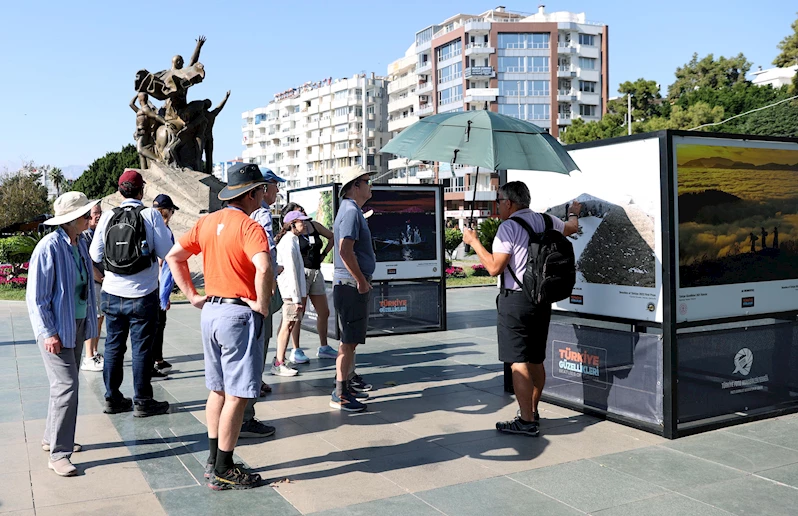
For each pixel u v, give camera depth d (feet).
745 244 17.19
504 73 251.60
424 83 292.81
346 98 357.00
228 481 13.14
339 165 365.81
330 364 26.13
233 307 12.84
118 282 18.35
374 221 32.65
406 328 33.68
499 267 16.08
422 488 13.15
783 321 18.22
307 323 35.94
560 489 13.01
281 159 432.66
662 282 16.02
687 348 16.44
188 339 32.76
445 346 30.07
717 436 16.31
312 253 26.94
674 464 14.35
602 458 14.80
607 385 17.94
